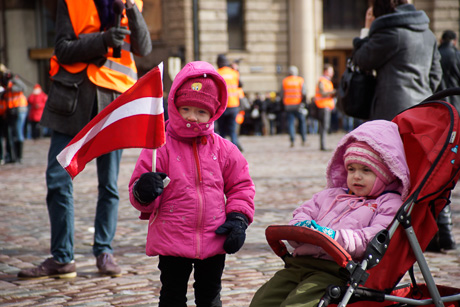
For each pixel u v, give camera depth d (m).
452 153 3.94
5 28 34.41
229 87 18.55
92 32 5.87
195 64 3.99
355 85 6.57
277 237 3.85
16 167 16.64
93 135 4.05
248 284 5.65
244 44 33.31
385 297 3.65
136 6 6.00
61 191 5.95
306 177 13.09
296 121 32.12
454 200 9.98
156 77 3.95
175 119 3.96
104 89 5.93
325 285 3.64
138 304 5.13
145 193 3.70
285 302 3.54
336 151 4.19
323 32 34.22
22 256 6.91
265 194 10.87
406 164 4.02
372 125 4.09
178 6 31.06
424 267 3.81
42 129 30.64
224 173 4.14
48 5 34.78
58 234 5.96
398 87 6.36
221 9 31.70
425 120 4.18
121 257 6.77
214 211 3.98
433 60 6.68
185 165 4.00
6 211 9.79
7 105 17.52
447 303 3.99
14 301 5.26
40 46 34.78
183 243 3.91
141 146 3.96
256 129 31.58
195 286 4.18
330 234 3.71
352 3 34.47
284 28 33.50
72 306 5.10
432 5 32.72
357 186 4.03
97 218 6.12
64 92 5.86
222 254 4.08
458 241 7.21
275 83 33.41
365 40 6.57
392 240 3.76
